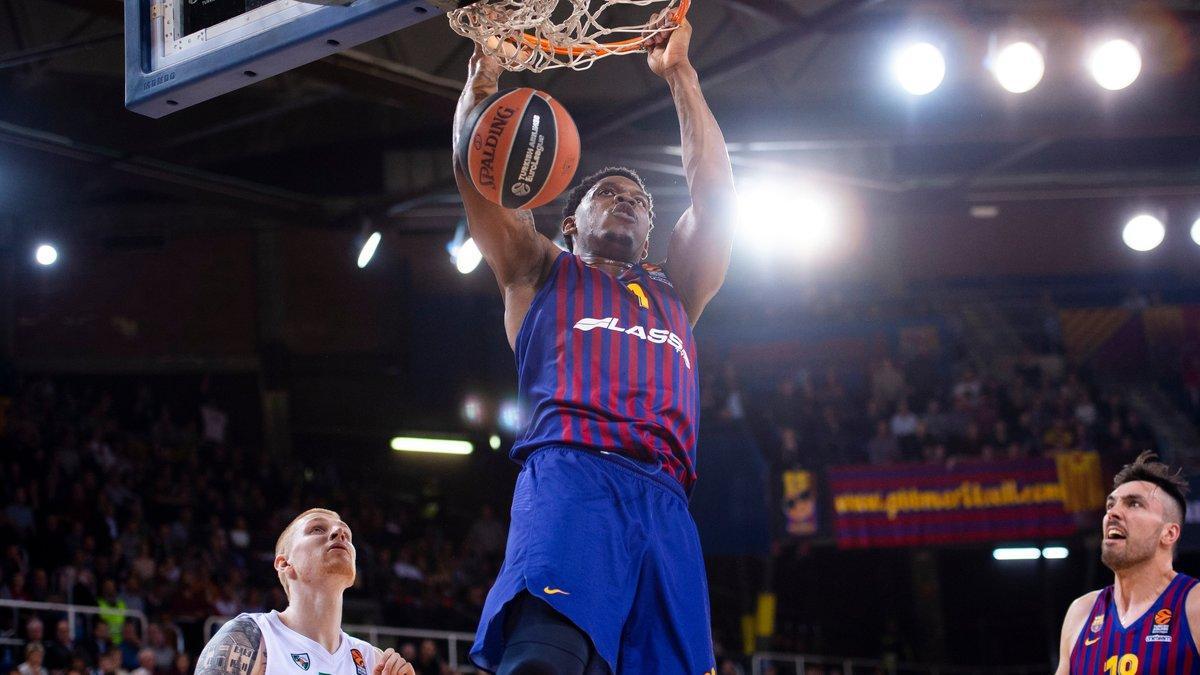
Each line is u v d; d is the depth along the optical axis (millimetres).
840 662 18719
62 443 17094
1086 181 18672
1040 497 17266
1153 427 21297
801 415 19328
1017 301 23781
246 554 16281
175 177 15867
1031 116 15000
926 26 12539
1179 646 3951
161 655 12305
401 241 23656
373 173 21500
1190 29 13555
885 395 20094
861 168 17469
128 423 22078
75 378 22031
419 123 16938
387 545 18812
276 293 22688
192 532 16188
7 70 13594
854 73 14094
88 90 15148
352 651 4199
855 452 18359
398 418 23359
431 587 17031
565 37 3426
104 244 22328
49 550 13992
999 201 18984
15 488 15125
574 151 2900
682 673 2527
